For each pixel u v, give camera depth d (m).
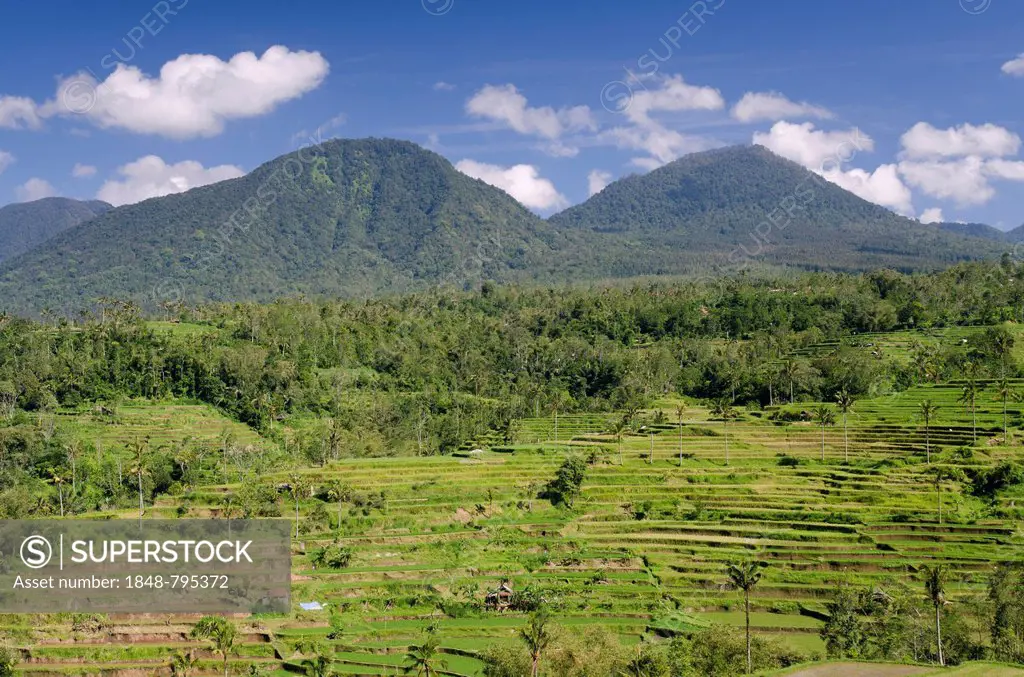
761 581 128.38
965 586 121.81
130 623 114.75
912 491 158.25
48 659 107.94
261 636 113.44
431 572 133.12
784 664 97.69
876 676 87.06
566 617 119.38
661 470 175.00
